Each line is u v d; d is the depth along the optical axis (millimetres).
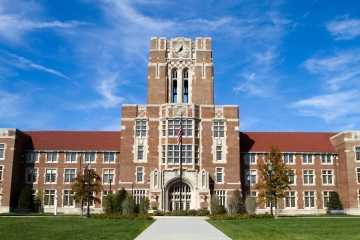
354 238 25922
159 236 25797
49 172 68438
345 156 67188
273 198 56188
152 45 73000
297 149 70625
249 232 29016
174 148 64375
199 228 31984
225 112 66875
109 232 28391
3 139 65500
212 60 72875
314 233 28844
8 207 63219
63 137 72250
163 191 62188
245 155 69562
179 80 71938
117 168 68500
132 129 65938
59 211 66625
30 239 24250
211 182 64250
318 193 67625
